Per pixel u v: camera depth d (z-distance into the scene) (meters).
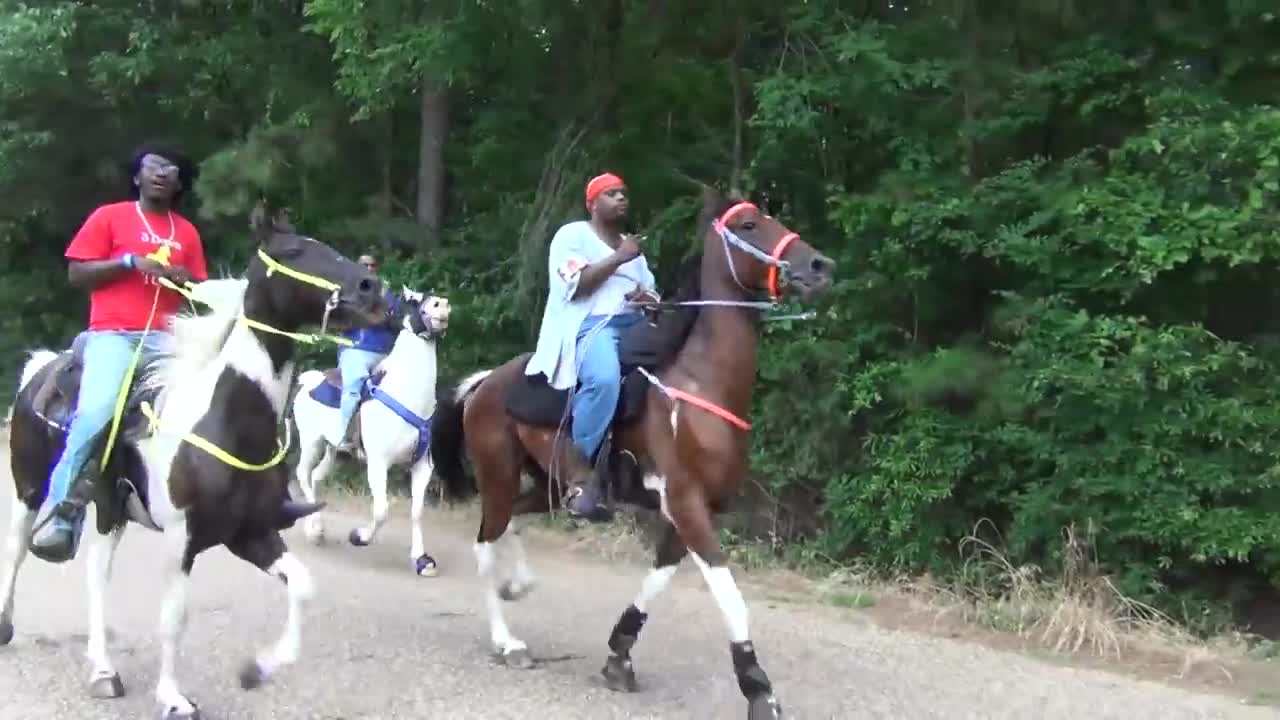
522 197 10.92
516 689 5.32
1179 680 6.08
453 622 6.57
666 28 9.64
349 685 5.28
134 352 4.85
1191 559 7.06
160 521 4.54
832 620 7.10
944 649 6.44
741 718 5.00
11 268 15.95
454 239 11.60
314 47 12.41
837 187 8.52
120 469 4.73
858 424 8.57
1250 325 7.67
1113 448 7.20
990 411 7.69
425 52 9.05
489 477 5.84
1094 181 7.66
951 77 8.37
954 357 7.79
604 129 10.10
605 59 9.90
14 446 5.49
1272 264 7.30
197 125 13.55
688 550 5.30
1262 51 7.77
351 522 10.01
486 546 5.91
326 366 11.35
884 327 8.48
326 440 9.09
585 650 6.07
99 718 4.71
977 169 8.38
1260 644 6.77
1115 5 8.37
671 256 9.40
